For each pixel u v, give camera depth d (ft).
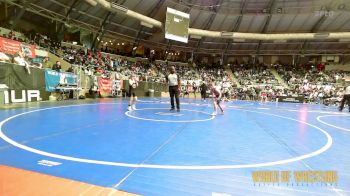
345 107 65.36
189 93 100.37
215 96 34.14
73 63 64.85
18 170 10.07
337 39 111.34
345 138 19.93
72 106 36.45
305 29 115.03
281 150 15.03
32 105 34.60
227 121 27.81
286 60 136.87
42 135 16.58
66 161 11.42
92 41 101.30
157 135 18.22
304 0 101.04
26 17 75.10
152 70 110.11
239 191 9.00
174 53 135.33
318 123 29.17
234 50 132.98
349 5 97.55
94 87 57.77
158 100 62.75
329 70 125.08
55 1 73.87
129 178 9.74
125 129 20.11
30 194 8.01
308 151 14.98
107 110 33.45
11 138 15.39
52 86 44.88
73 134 17.35
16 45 49.03
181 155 13.20
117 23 99.14
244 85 114.32
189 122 25.57
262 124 26.55
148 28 109.60
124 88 71.72
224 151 14.35
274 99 99.55
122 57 109.91
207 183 9.59
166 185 9.26
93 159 11.90
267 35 113.39
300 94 95.81
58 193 8.19
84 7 82.28
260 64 134.92
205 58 142.10
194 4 104.27
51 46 71.56
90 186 8.87
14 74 35.96
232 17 112.27
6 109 29.27
